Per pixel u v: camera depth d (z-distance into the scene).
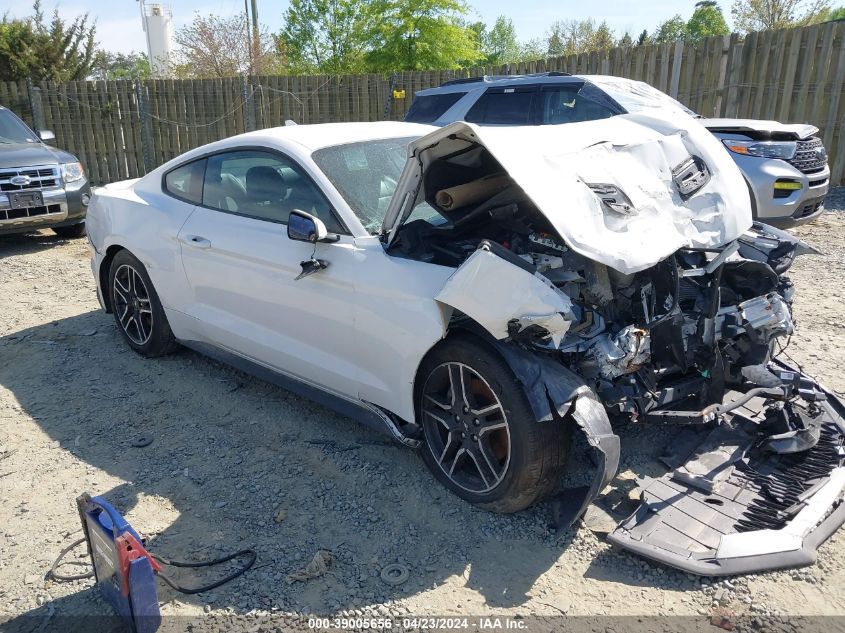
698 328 3.53
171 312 4.81
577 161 3.28
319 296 3.71
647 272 3.40
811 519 3.02
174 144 14.71
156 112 14.59
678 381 3.56
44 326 5.98
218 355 4.68
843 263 7.21
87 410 4.46
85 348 5.48
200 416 4.37
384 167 4.05
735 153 7.76
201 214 4.50
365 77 13.84
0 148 8.91
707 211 3.58
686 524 3.06
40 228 8.87
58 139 14.62
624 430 3.94
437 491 3.52
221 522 3.31
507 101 8.49
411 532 3.21
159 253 4.70
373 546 3.12
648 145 3.63
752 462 3.52
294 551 3.10
